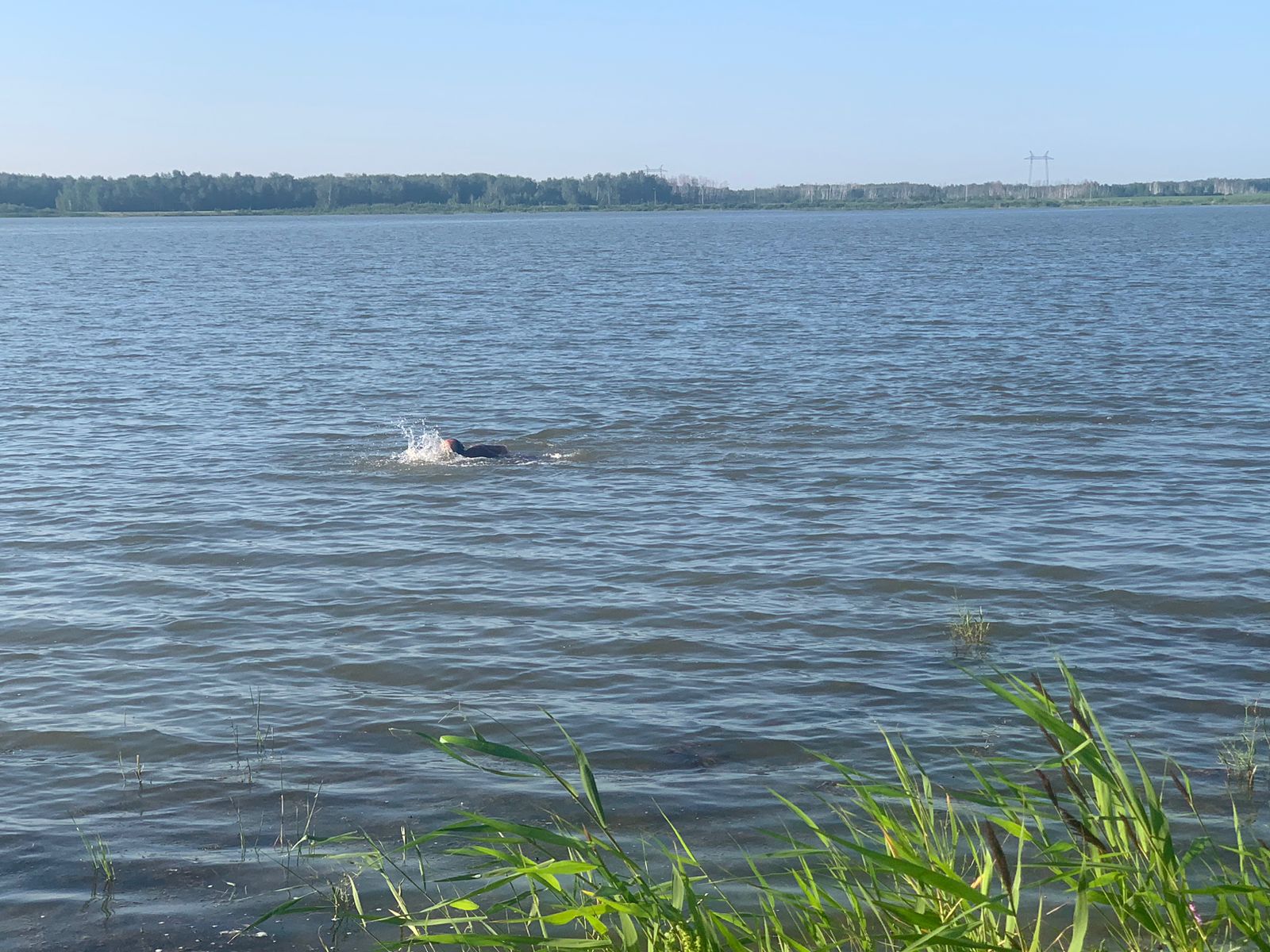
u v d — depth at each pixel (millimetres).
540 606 12734
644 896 4957
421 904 6996
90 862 7660
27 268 79312
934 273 64750
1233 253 82000
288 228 198500
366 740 9578
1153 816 4730
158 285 62531
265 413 24422
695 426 22516
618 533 15508
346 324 41656
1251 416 22469
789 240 121125
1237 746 9109
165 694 10523
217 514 16562
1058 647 11367
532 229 176625
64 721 9961
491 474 18875
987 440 20875
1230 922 5465
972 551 14500
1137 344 32938
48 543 15195
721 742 9422
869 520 15938
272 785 8758
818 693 10383
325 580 13703
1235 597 12672
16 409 24609
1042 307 44031
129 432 22281
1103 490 17312
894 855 5293
